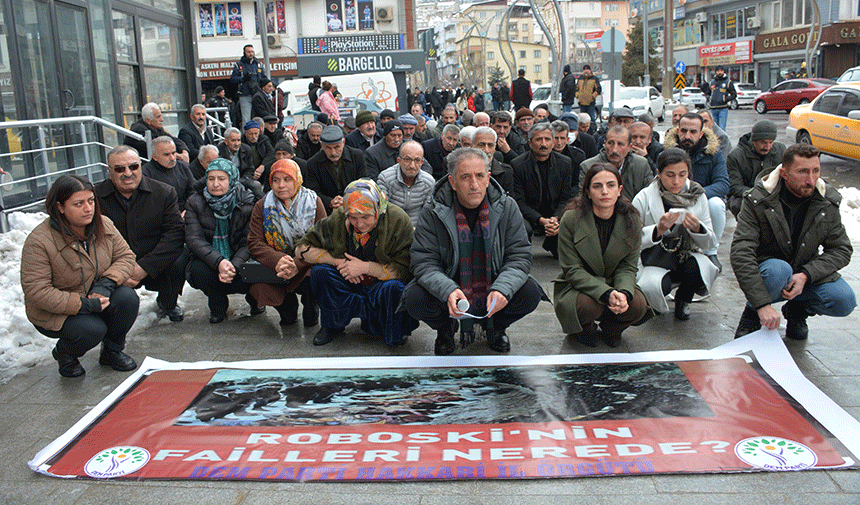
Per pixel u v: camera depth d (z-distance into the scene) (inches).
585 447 115.4
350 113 736.3
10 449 124.1
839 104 500.7
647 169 233.3
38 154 292.0
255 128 348.5
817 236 155.9
